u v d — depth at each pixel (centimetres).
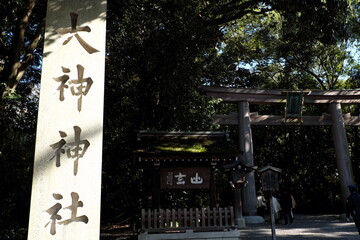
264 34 1745
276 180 655
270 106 1898
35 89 1156
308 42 1488
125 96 1279
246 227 1042
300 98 1300
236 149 763
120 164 1223
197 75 1083
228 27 1638
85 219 326
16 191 763
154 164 732
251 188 1194
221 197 1664
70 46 379
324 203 1734
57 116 353
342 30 1027
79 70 373
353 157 1775
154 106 1180
